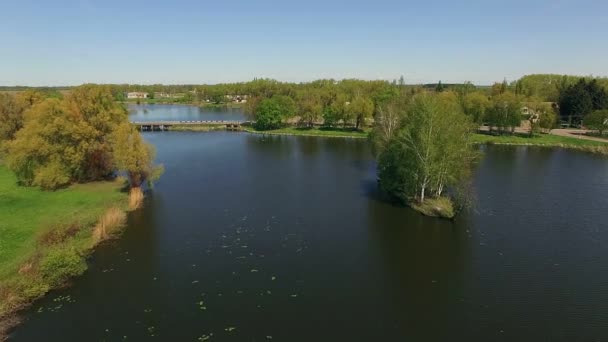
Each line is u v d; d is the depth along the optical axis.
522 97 141.50
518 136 127.25
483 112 134.75
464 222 53.84
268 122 151.00
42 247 42.34
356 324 32.31
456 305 35.03
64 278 38.47
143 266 41.47
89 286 37.56
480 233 50.25
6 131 86.25
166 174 80.50
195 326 31.81
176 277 39.31
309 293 36.78
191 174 80.69
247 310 34.03
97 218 51.88
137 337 30.41
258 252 45.00
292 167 87.88
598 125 125.81
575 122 145.25
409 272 40.81
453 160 54.81
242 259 43.28
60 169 65.44
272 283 38.44
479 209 58.91
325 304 35.03
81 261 40.97
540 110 128.88
